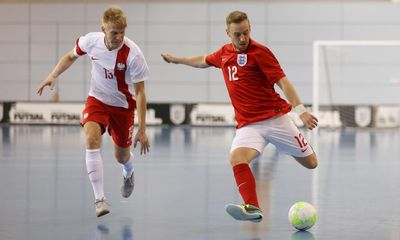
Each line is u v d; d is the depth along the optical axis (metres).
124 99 12.96
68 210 13.11
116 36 11.79
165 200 14.63
